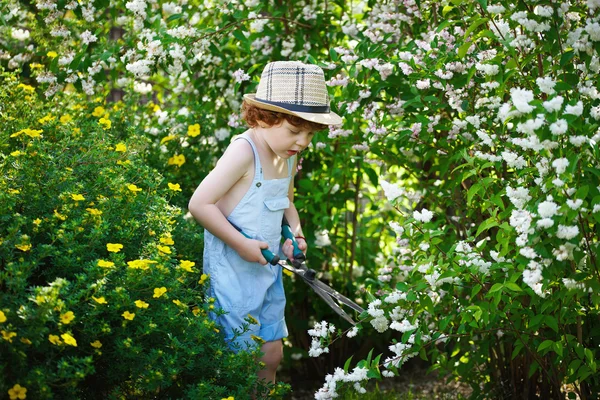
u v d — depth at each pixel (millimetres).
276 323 2646
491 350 3012
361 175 3602
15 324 1942
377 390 3252
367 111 3014
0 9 3631
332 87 3129
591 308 2553
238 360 2248
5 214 2254
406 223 2412
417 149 3326
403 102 2957
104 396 2305
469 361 2857
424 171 3617
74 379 1932
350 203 4105
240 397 2195
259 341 2391
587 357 2354
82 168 2693
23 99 3254
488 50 2539
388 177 4074
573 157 1969
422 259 2418
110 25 4137
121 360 2133
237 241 2420
